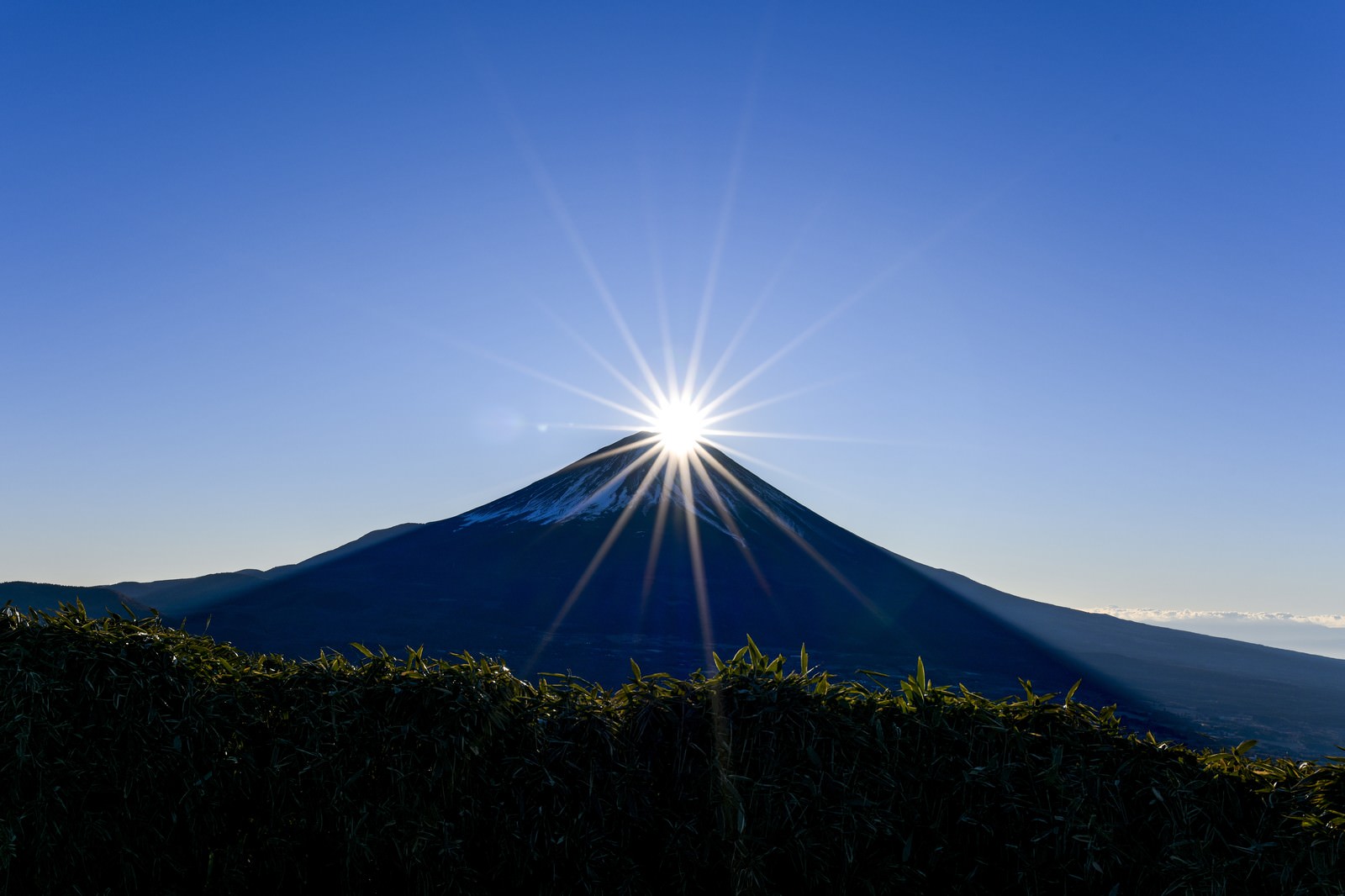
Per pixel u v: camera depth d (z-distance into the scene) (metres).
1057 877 5.67
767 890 5.67
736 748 6.00
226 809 6.14
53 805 5.85
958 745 6.01
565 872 5.89
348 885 5.92
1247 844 5.61
